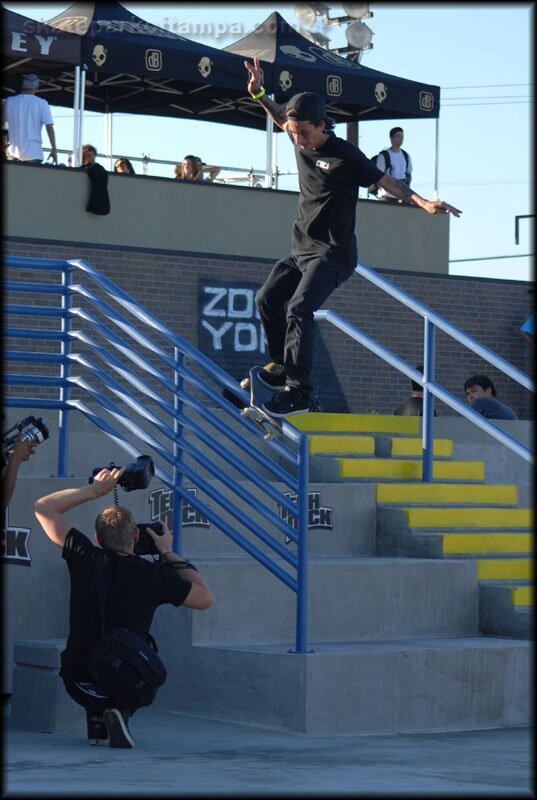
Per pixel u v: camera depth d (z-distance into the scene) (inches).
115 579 486.9
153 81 1210.0
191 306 983.0
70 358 665.6
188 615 593.0
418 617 658.8
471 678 585.9
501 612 667.4
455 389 1114.7
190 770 437.4
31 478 633.6
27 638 626.5
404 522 709.3
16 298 898.1
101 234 989.2
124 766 444.1
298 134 519.5
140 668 476.7
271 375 538.9
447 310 1114.7
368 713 554.6
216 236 1037.2
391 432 816.3
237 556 680.4
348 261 530.6
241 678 565.0
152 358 952.9
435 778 430.0
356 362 1061.1
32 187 960.9
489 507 756.6
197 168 1098.1
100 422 643.5
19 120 992.9
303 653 548.4
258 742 514.9
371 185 521.0
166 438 757.3
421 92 1188.5
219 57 1088.8
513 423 871.7
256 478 569.9
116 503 516.4
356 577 641.6
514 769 455.2
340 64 1168.8
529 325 1136.2
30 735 521.7
